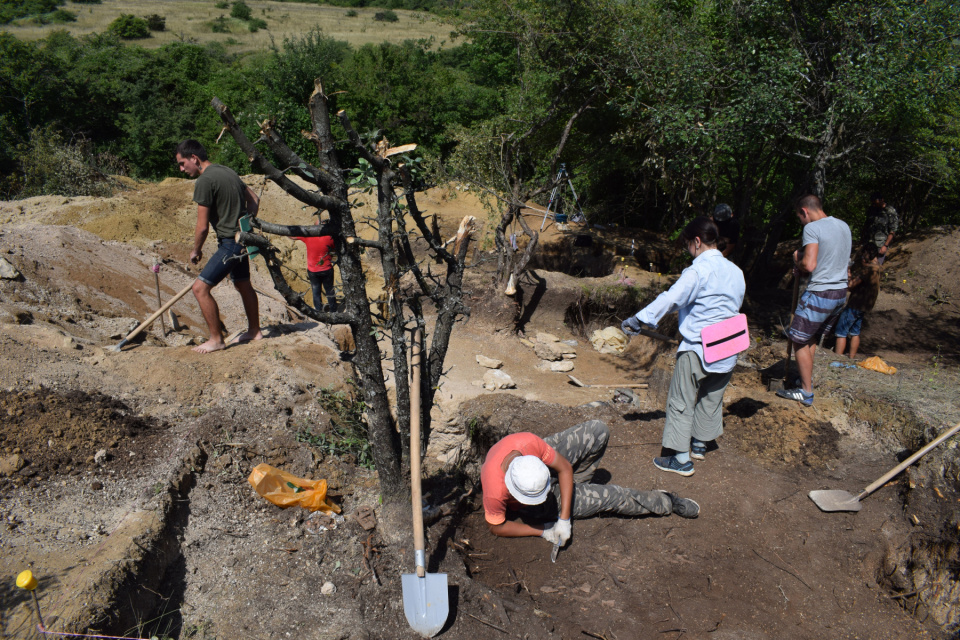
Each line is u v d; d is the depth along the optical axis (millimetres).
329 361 5031
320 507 3658
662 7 8633
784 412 4973
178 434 3846
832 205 11195
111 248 6320
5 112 19172
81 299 5227
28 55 21156
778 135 7125
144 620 2752
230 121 2777
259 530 3465
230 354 4707
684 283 4070
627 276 9461
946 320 7301
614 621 3324
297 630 2895
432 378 3703
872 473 4414
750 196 9023
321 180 3100
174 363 4395
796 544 3906
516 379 7062
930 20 5984
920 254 8555
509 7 8336
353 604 3080
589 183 12172
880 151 7707
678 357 4270
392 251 3367
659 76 7547
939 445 4152
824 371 5434
